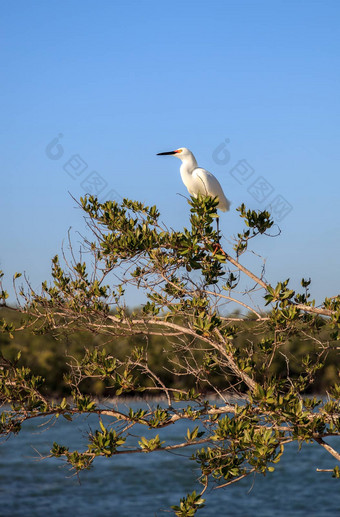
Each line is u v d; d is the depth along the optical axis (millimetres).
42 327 12539
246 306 10836
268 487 25000
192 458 9531
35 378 10711
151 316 12070
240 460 9078
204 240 10781
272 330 10398
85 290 12000
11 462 27188
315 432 8617
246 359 10742
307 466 27859
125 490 24250
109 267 12305
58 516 20531
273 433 9102
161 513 21375
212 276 12469
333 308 9953
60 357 23172
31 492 23484
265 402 8617
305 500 23000
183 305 11148
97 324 11938
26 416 10219
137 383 10555
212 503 22906
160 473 26703
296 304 10023
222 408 10344
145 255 11125
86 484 24969
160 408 10422
